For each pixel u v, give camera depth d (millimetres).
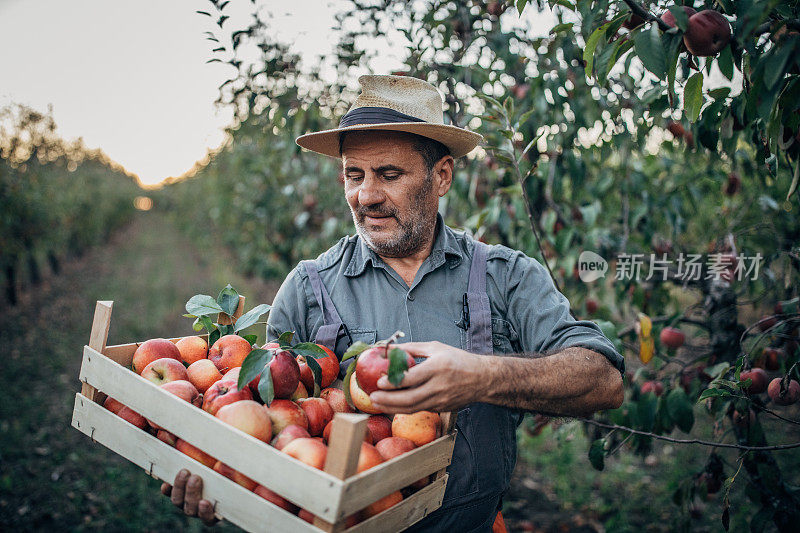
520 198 2549
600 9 1448
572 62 2508
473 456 1407
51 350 7133
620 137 2635
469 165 2865
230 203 10062
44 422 4891
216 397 1219
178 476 1137
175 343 1495
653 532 3355
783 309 2064
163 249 22094
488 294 1531
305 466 966
